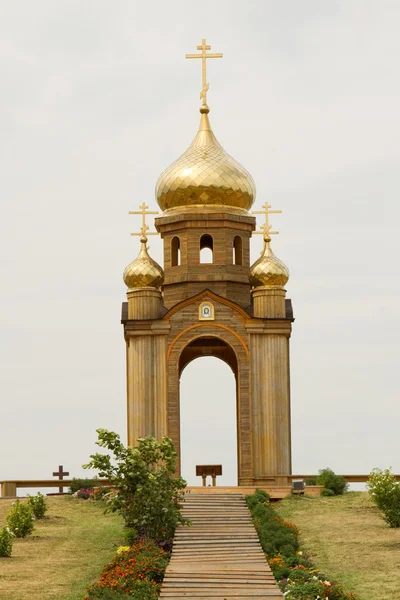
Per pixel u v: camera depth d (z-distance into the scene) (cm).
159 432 7894
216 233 8162
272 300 8062
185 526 6319
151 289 8112
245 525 6366
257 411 7919
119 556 5644
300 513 6862
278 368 7975
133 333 7994
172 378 7956
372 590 5166
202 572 5375
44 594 5138
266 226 8306
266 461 7869
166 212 8325
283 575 5319
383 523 6531
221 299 8000
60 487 7788
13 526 6353
